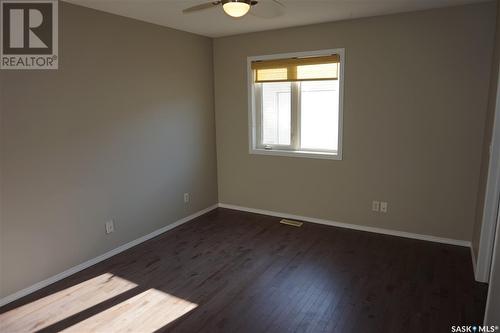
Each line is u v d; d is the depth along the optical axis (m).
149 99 3.82
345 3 3.15
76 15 3.02
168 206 4.22
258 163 4.68
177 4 3.04
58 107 2.96
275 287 2.90
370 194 3.99
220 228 4.27
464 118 3.39
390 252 3.51
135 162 3.73
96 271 3.22
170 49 4.03
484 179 2.96
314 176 4.30
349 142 4.00
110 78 3.37
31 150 2.79
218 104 4.82
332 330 2.35
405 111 3.65
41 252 2.92
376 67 3.72
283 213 4.62
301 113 4.34
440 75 3.43
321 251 3.57
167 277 3.10
